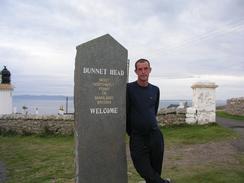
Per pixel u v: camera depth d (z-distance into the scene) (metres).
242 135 6.05
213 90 6.88
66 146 5.96
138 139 2.55
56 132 7.13
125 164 2.73
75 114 2.53
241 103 9.78
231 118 9.35
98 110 2.60
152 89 2.63
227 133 6.09
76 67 2.52
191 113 6.88
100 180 2.63
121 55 2.71
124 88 2.70
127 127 2.70
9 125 7.68
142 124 2.53
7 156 5.33
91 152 2.59
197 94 6.88
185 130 6.57
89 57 2.57
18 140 6.85
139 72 2.59
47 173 4.06
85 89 2.55
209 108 6.89
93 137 2.59
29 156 5.20
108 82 2.64
